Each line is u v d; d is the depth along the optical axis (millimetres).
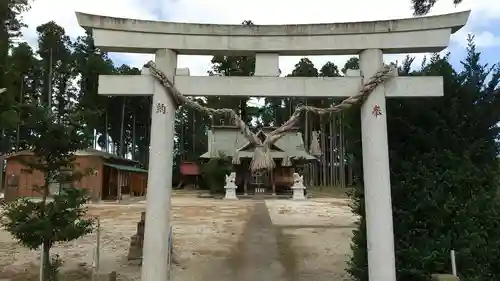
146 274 6301
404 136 7383
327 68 40625
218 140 42938
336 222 17438
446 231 6719
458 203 6586
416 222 6836
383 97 6660
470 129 7059
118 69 45344
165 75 6637
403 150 7320
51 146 7863
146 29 6816
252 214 20359
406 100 7309
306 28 6902
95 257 8672
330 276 9398
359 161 7805
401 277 6781
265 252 11758
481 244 6410
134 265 9977
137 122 55406
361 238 7516
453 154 6887
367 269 7207
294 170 39969
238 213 20781
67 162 8102
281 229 15477
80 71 42156
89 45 44906
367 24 6820
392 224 6418
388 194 6418
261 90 6805
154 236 6383
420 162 6996
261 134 17672
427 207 6668
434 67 7496
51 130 7781
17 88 8234
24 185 25078
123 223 16609
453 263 6094
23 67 8734
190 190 46625
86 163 27938
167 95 6688
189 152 58344
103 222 16859
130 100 50156
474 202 6609
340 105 6742
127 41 6793
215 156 41250
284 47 6902
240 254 11500
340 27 6859
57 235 7566
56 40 41750
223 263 10570
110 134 56281
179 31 6855
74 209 8047
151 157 6578
